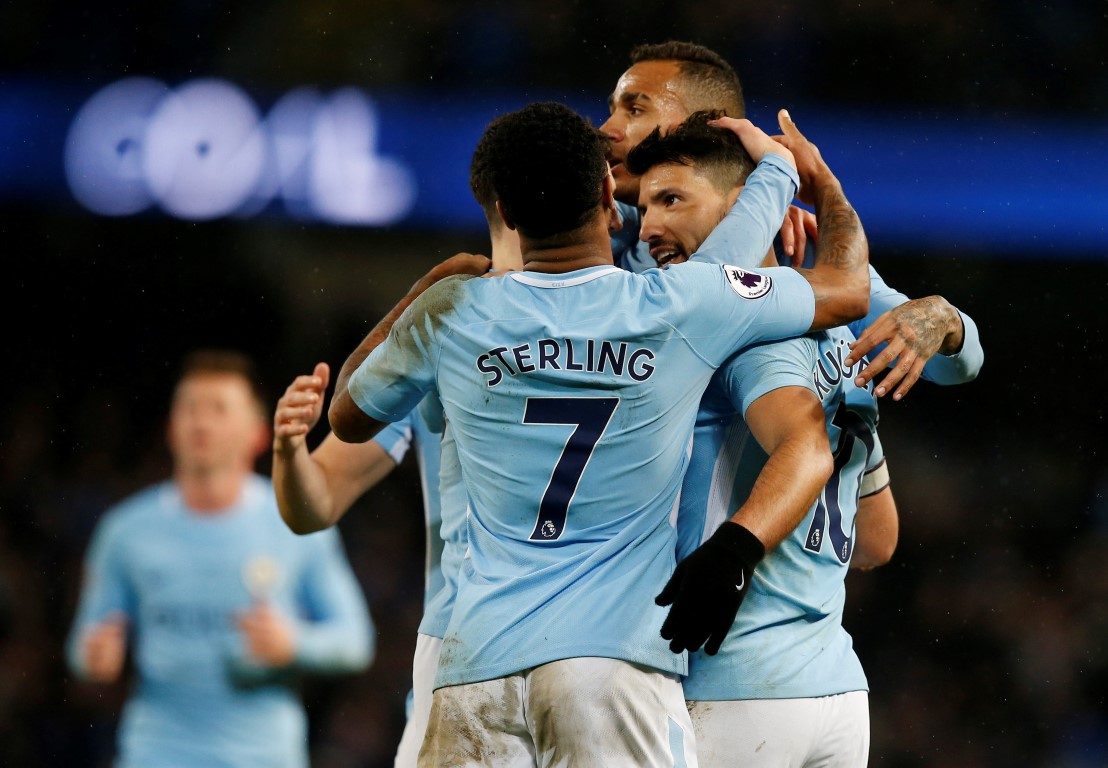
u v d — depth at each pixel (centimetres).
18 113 4278
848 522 1132
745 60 4431
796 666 1063
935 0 4397
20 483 4291
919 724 3847
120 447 4478
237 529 1966
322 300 4672
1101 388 4525
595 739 938
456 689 984
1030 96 4303
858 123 4353
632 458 984
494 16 4450
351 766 3444
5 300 4622
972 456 4531
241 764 1934
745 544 921
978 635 4069
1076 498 4425
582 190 1012
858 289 1086
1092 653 4016
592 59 4412
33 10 4309
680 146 1173
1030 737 3812
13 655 3612
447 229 4250
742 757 1042
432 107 4306
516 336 991
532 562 984
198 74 4303
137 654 1978
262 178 4225
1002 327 4547
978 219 4234
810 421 995
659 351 985
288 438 1231
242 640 1941
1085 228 4203
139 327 4653
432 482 1355
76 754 3278
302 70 4312
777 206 1127
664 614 980
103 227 4666
